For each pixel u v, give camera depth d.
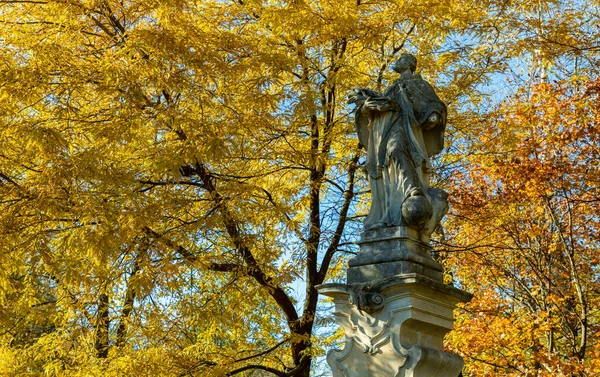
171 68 11.18
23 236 10.77
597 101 14.84
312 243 12.64
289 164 13.09
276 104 11.69
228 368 12.01
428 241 8.38
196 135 10.95
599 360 13.72
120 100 11.30
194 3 12.19
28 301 12.52
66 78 11.28
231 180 11.77
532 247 16.58
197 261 11.27
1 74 10.98
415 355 7.57
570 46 13.96
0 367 12.80
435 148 8.84
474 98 14.55
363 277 8.05
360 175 14.15
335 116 13.72
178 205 11.51
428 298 7.92
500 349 15.66
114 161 11.38
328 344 15.03
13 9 12.16
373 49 13.41
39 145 10.42
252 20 13.38
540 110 15.30
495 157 14.95
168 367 11.37
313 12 12.33
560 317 15.98
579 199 15.51
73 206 10.64
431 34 13.33
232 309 11.79
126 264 11.52
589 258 16.42
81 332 12.17
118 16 12.19
